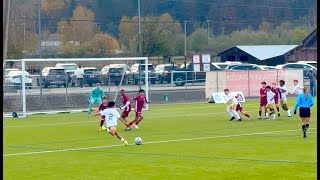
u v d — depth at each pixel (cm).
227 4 11031
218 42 10844
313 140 3234
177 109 5612
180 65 9931
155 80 7862
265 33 11219
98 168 2394
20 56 8525
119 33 9594
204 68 8000
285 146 2995
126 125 3888
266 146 3003
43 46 9081
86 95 5678
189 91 6575
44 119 4738
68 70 7669
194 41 10594
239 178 2141
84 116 4991
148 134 3616
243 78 6512
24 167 2431
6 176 2225
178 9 10450
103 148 2988
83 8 9538
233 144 3094
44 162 2559
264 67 8719
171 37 10194
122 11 9656
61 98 5569
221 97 6381
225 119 4594
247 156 2664
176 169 2345
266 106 4578
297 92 5047
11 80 5438
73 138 3444
